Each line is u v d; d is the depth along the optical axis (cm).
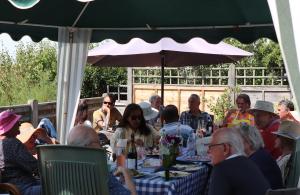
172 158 385
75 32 704
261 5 573
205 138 510
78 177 318
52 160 325
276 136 484
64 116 700
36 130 532
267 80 1350
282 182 374
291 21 293
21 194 370
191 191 410
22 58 1406
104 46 864
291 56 293
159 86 1327
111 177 322
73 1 593
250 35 691
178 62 891
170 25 708
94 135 331
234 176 298
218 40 707
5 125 398
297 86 293
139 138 522
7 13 593
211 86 1277
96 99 1138
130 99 1373
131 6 636
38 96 1175
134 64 899
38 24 671
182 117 771
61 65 702
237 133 316
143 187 371
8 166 388
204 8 618
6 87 1201
